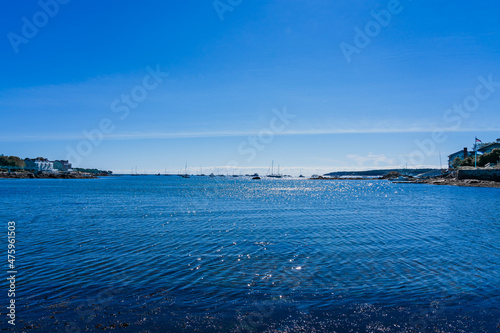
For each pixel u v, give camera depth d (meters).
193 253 16.70
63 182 134.38
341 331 8.37
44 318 9.00
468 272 13.50
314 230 24.12
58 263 14.60
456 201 51.50
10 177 168.62
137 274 13.05
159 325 8.62
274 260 15.38
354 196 67.56
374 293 11.05
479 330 8.51
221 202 50.12
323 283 12.06
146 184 132.88
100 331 8.28
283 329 8.45
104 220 28.67
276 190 96.75
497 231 23.86
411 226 26.19
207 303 10.13
